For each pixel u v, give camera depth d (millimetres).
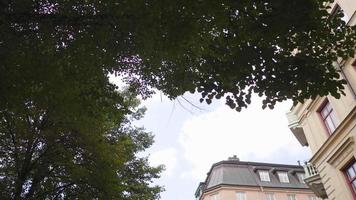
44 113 13141
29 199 13547
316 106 19891
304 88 8570
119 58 8383
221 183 45344
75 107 8898
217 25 7328
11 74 7621
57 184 14906
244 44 8406
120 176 17312
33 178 14375
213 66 8688
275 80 8617
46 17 7285
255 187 45844
